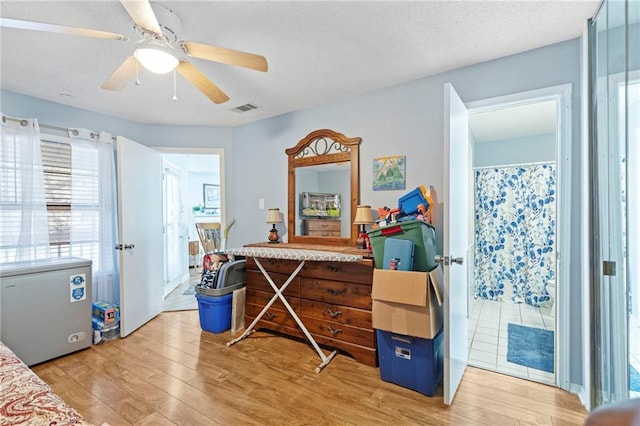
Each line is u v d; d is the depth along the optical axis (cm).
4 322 221
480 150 437
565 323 200
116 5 159
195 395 194
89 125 320
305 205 321
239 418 173
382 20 174
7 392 108
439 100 246
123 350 262
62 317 249
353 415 176
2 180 257
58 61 217
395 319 202
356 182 286
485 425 167
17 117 271
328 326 253
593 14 171
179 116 344
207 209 675
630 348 133
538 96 208
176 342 279
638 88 122
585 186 181
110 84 189
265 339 283
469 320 342
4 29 178
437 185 249
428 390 195
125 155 299
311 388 203
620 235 142
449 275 184
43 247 277
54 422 93
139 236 320
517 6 164
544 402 187
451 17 173
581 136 193
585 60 180
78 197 307
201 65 227
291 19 171
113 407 183
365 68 234
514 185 408
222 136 384
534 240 397
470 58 221
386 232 216
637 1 121
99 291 319
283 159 343
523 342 281
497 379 215
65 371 226
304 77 249
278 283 284
